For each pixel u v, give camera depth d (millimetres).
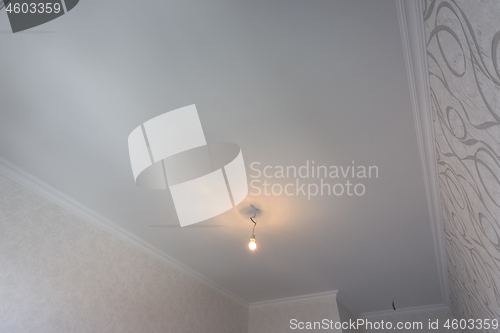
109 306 2643
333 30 1425
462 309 3654
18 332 2029
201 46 1490
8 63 1603
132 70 1605
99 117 1864
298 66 1568
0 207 2164
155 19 1396
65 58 1568
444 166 1846
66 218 2541
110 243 2822
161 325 3049
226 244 3094
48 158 2184
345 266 3467
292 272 3619
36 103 1804
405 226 2752
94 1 1338
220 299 4004
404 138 1914
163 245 3139
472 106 1057
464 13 851
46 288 2254
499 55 748
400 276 3686
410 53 1470
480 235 1713
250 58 1536
